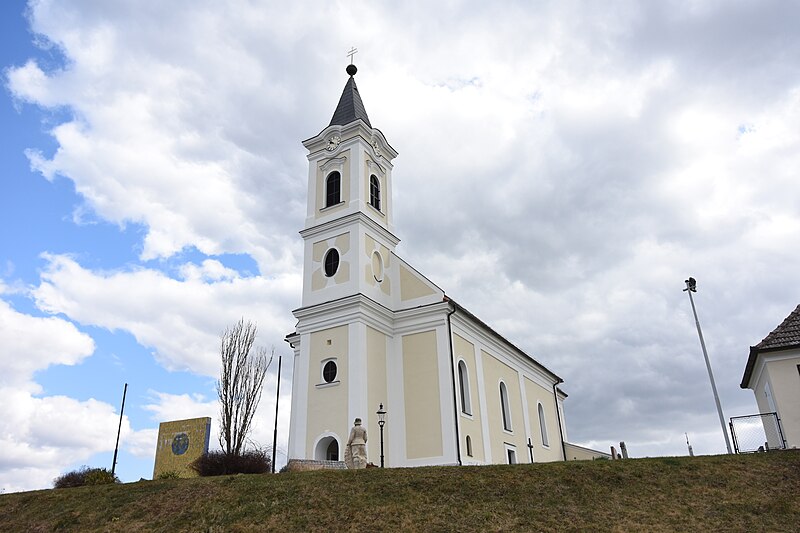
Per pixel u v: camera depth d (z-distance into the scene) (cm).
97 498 2025
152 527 1756
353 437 2397
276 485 1923
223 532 1648
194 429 3347
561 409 5153
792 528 1495
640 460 2005
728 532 1494
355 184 3438
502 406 3834
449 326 3219
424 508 1703
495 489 1808
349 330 3089
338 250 3341
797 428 2180
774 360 2275
